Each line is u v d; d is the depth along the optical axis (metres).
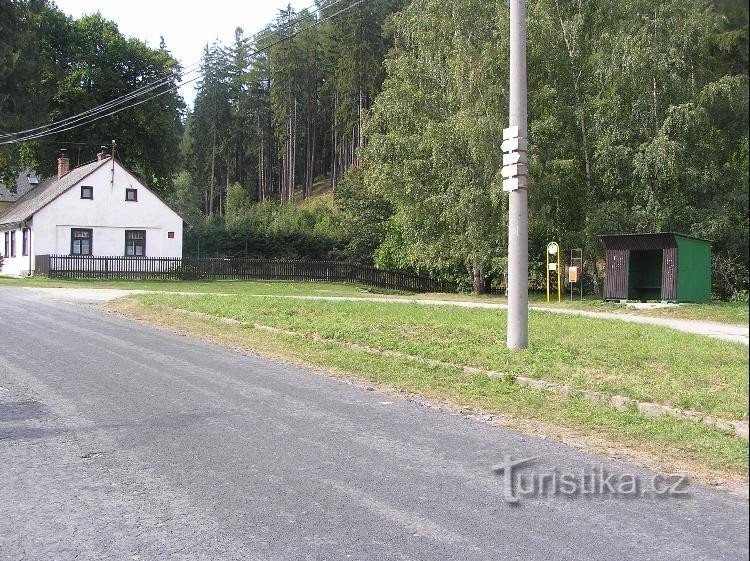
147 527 4.52
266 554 4.11
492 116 28.09
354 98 67.44
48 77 50.66
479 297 29.23
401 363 10.91
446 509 4.89
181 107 60.06
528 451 6.43
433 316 16.67
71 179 42.72
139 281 36.53
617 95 29.11
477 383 9.41
